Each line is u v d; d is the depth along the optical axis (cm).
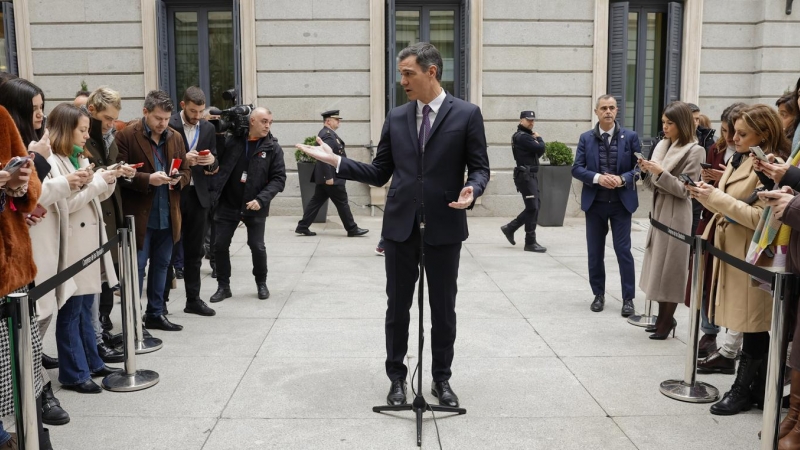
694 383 423
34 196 315
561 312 613
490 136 1179
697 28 1170
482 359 489
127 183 506
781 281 294
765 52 1169
